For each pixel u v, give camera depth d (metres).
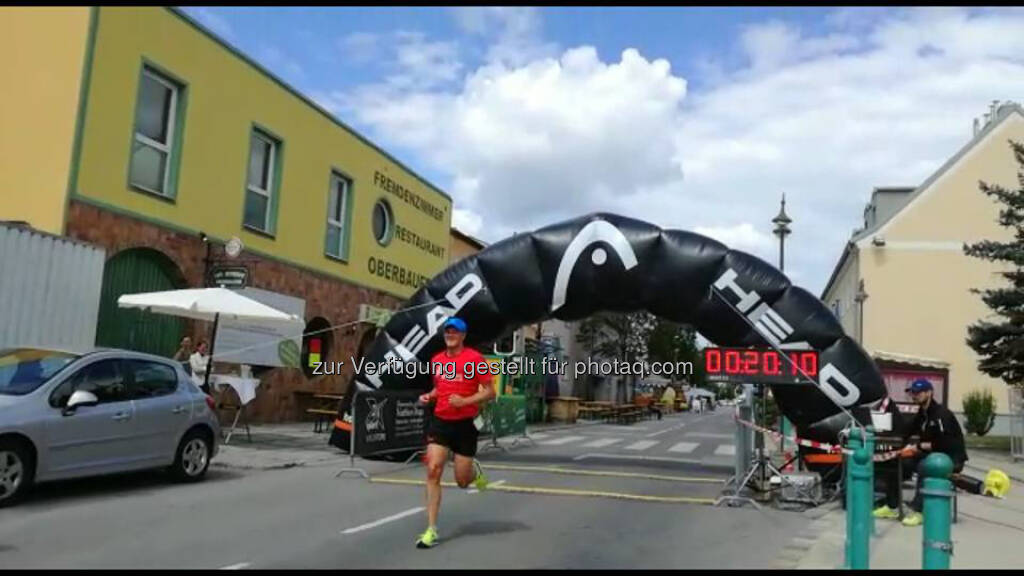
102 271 13.21
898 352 34.72
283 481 11.16
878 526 9.37
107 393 9.54
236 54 17.36
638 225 12.78
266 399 18.86
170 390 10.41
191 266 16.12
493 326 13.65
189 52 15.98
